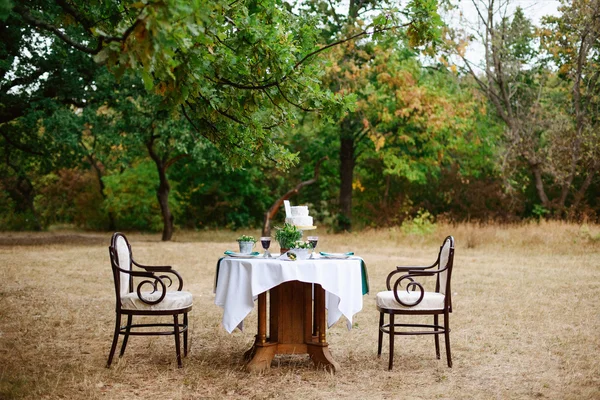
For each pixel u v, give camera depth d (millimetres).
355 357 6055
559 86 28703
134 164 28672
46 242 21562
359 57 22953
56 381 4938
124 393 4684
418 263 14070
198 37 4309
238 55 5250
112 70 3871
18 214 33281
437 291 6078
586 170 24062
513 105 27359
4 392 4531
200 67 4574
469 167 29359
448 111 23219
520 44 26500
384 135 23953
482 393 4820
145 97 19000
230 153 6473
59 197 33031
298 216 5863
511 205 26703
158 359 5809
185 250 17203
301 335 5578
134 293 5680
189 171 30578
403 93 22453
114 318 7828
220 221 32188
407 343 6684
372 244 18875
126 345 6254
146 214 29031
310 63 5762
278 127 6484
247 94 5645
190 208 31953
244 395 4703
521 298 9484
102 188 31562
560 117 23844
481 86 25594
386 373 5430
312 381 5129
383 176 30500
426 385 5059
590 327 7434
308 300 5574
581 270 12852
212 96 5555
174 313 5488
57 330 7023
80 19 5359
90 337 6723
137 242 21359
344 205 24875
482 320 7871
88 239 24188
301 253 5449
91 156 29703
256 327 7449
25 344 6309
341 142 24891
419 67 23891
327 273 5312
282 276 5227
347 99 5773
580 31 22859
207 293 10062
